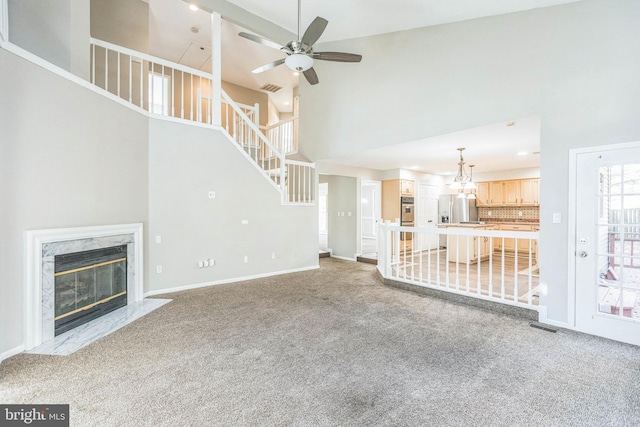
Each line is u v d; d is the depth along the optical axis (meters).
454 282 4.78
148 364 2.38
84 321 3.20
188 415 1.79
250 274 5.34
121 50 3.85
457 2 3.46
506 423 1.73
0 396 1.97
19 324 2.56
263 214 5.50
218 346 2.69
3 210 2.40
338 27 4.89
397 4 3.82
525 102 3.32
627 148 2.68
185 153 4.57
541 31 3.21
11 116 2.46
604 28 2.80
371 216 10.34
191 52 6.66
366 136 5.20
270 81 7.98
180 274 4.55
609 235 2.82
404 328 3.09
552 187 3.12
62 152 2.95
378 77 4.98
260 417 1.78
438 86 4.17
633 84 2.65
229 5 4.90
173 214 4.46
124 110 3.77
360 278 5.38
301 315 3.47
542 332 2.98
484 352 2.57
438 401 1.92
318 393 2.01
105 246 3.45
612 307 2.82
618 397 1.96
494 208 8.62
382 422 1.73
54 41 3.29
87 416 1.78
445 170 8.16
